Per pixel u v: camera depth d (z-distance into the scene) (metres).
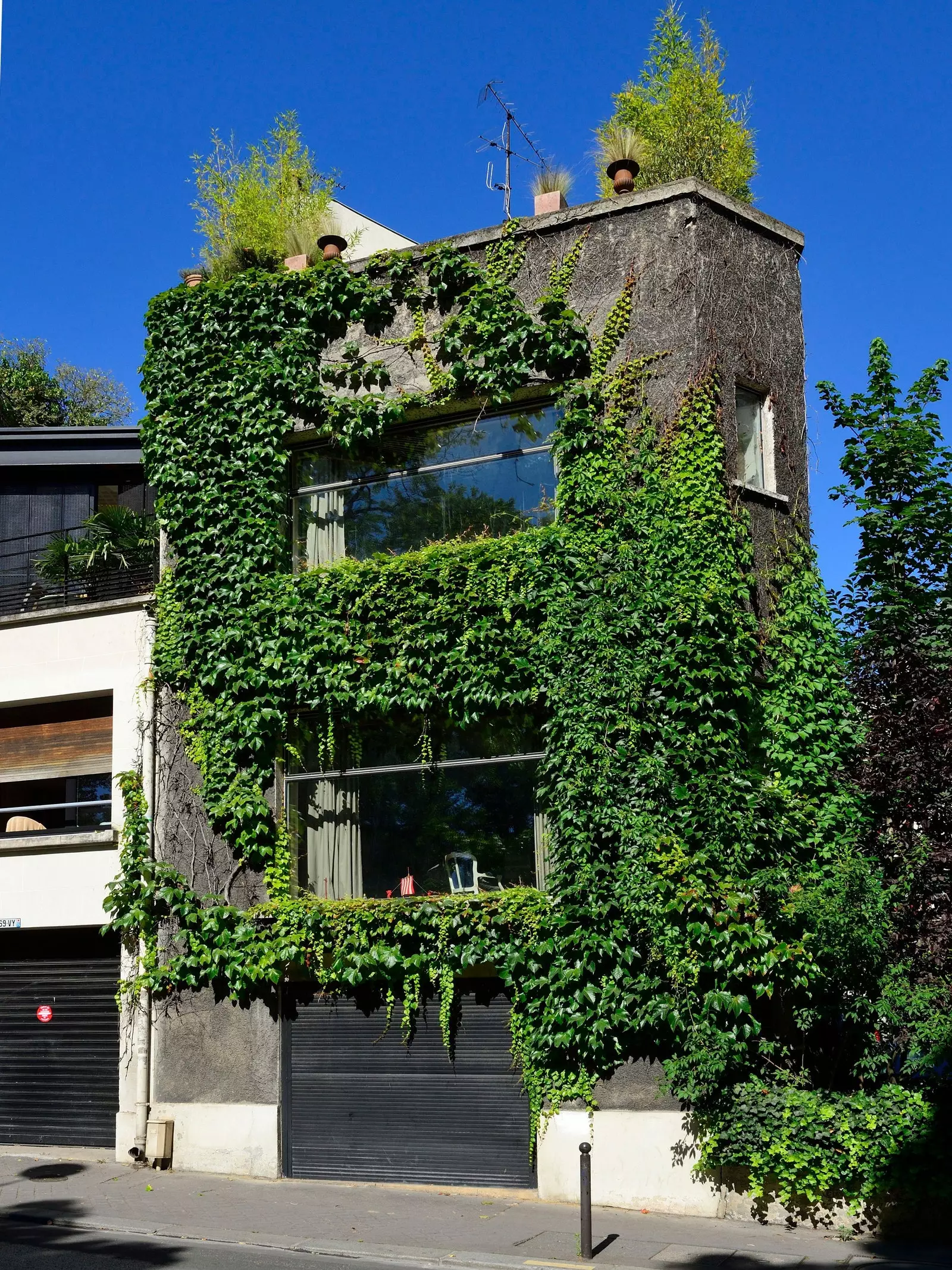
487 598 14.66
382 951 14.46
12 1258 11.12
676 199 14.96
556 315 15.23
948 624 13.26
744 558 14.31
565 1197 13.29
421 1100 14.45
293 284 16.86
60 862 17.19
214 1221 12.59
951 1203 11.35
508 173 17.00
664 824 13.44
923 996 11.94
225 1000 15.66
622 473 14.47
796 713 14.28
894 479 13.98
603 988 13.30
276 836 15.71
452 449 16.05
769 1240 11.53
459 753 15.08
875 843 13.12
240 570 16.25
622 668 13.86
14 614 18.69
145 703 16.77
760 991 12.79
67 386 40.19
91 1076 17.03
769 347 15.50
